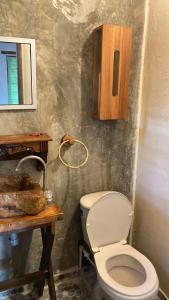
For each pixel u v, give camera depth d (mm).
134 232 2080
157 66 1645
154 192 1785
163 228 1724
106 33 1485
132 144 1922
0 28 1367
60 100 1610
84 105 1688
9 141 1390
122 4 1631
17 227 1272
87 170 1822
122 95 1635
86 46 1594
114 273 1681
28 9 1400
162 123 1646
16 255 1763
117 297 1360
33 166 1625
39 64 1497
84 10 1537
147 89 1762
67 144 1697
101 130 1790
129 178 1989
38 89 1531
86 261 1991
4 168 1562
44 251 1579
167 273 1722
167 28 1533
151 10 1658
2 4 1341
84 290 1841
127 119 1849
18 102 1485
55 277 1934
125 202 1774
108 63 1540
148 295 1346
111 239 1787
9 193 1292
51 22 1469
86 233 1731
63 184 1769
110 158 1877
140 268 1602
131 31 1547
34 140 1440
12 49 1404
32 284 1862
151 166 1792
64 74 1579
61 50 1534
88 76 1646
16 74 1443
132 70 1771
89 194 1829
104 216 1722
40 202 1335
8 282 1529
